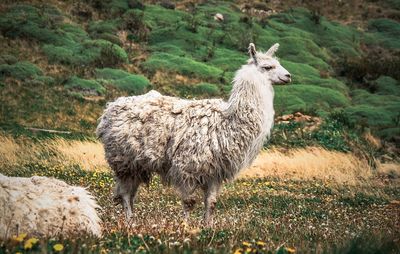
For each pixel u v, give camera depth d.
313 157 24.41
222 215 12.84
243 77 11.66
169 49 51.31
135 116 12.20
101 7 57.41
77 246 6.50
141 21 55.12
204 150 11.45
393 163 28.06
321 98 44.94
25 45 46.97
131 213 12.23
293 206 15.52
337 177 22.12
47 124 35.12
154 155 11.92
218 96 43.91
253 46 11.94
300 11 66.00
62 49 46.72
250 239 8.37
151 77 45.69
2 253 6.06
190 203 11.69
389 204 16.39
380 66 55.31
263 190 18.92
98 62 46.28
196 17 58.66
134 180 12.54
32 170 19.83
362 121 40.09
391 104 46.06
